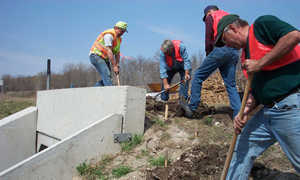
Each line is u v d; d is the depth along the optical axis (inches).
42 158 131.2
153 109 223.3
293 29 67.6
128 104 169.0
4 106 520.1
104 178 132.9
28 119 260.1
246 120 90.5
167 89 199.9
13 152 241.3
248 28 85.9
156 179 117.3
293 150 76.7
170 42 194.1
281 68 75.1
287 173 113.4
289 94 74.6
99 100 186.9
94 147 152.9
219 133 167.0
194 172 114.1
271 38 73.9
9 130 238.5
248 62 79.5
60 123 229.8
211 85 267.6
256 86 83.0
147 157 147.5
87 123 196.4
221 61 158.7
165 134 171.2
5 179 118.0
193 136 164.6
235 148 93.9
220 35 89.4
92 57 212.1
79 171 144.1
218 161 119.9
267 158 129.4
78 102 208.8
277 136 80.7
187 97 207.6
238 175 91.7
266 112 81.5
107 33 207.0
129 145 164.6
